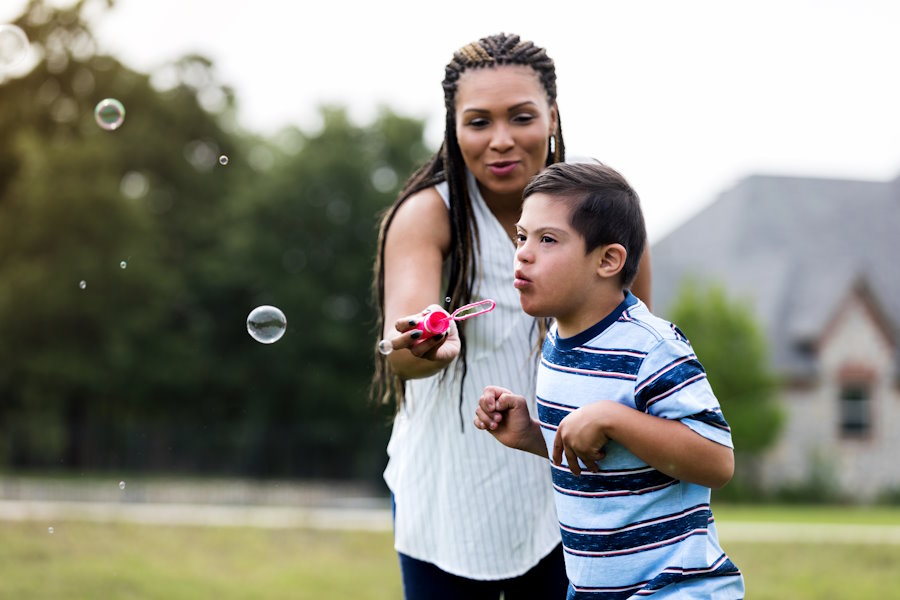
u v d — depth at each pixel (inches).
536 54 101.1
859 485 999.0
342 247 1362.0
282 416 1381.6
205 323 1393.9
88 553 318.0
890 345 1017.5
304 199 1350.9
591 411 83.7
